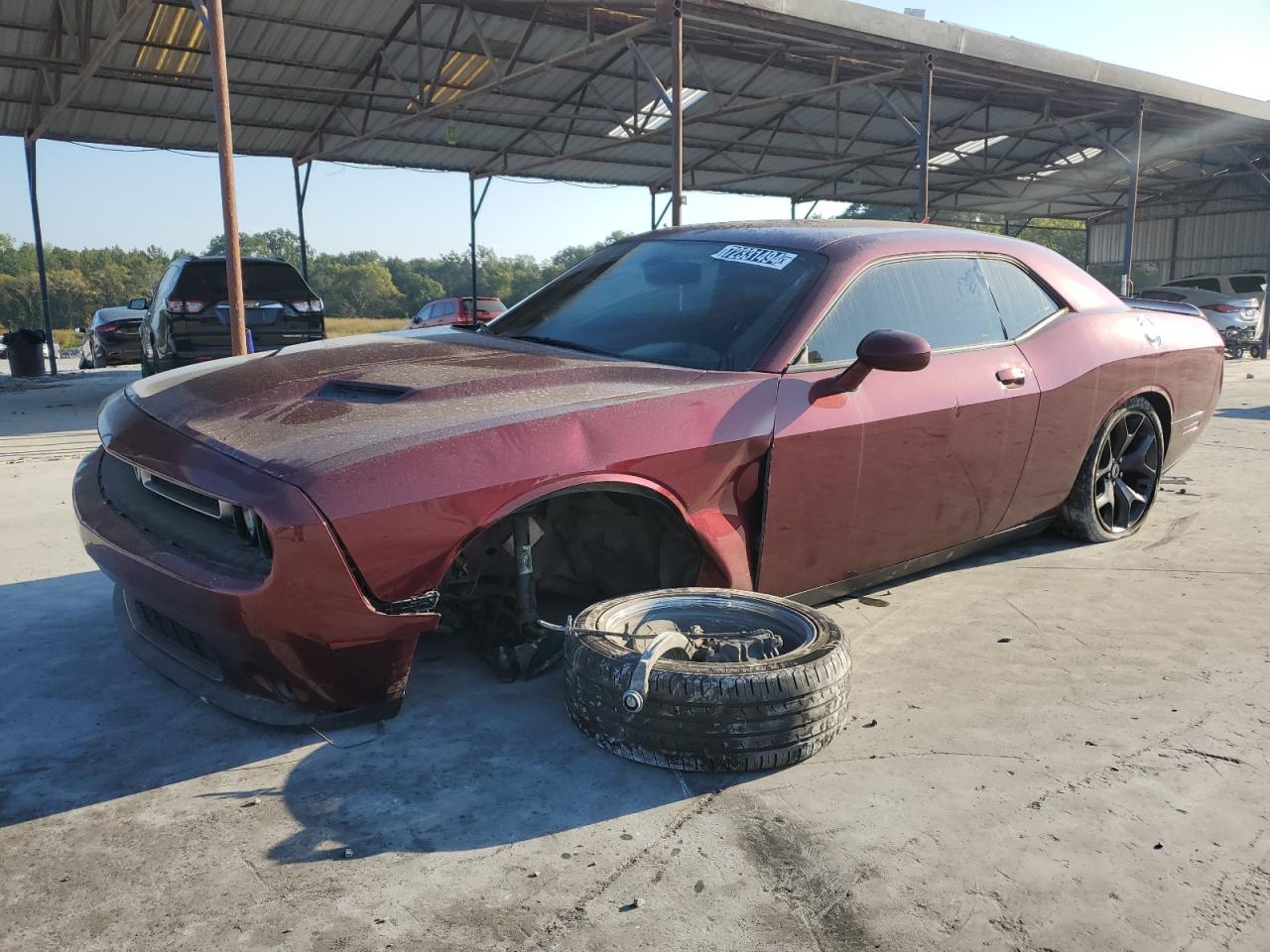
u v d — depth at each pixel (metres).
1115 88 17.31
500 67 17.98
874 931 1.70
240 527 2.24
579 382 2.65
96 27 14.69
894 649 3.14
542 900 1.78
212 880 1.84
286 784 2.20
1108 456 4.35
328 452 2.17
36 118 17.92
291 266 11.86
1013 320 3.72
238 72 17.06
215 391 2.69
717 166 26.81
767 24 12.92
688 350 2.96
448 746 2.39
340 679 2.29
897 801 2.15
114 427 2.72
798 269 3.12
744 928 1.70
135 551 2.38
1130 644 3.19
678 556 2.74
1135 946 1.66
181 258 11.57
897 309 3.22
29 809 2.10
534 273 160.62
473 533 2.21
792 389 2.79
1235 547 4.42
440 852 1.94
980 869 1.89
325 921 1.71
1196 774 2.29
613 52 17.55
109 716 2.57
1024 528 3.97
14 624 3.33
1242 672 2.95
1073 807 2.13
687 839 1.99
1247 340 21.94
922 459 3.17
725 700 2.21
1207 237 33.69
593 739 2.38
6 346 19.59
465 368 2.77
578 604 2.95
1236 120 20.20
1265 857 1.94
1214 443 7.91
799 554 2.91
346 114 19.70
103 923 1.70
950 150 26.27
